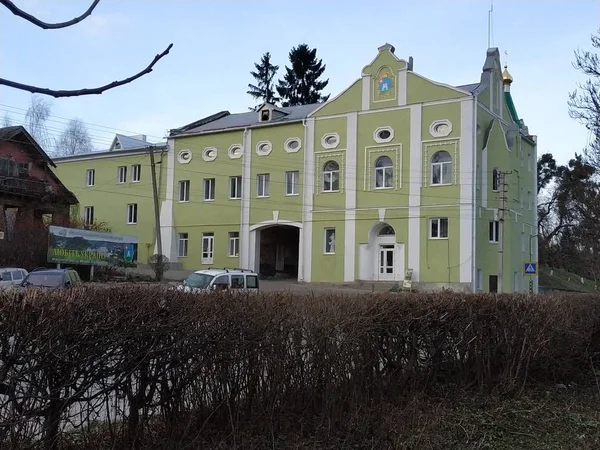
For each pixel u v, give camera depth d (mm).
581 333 9219
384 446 5418
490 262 32812
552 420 6891
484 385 7672
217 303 4887
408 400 6430
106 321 3955
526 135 40094
